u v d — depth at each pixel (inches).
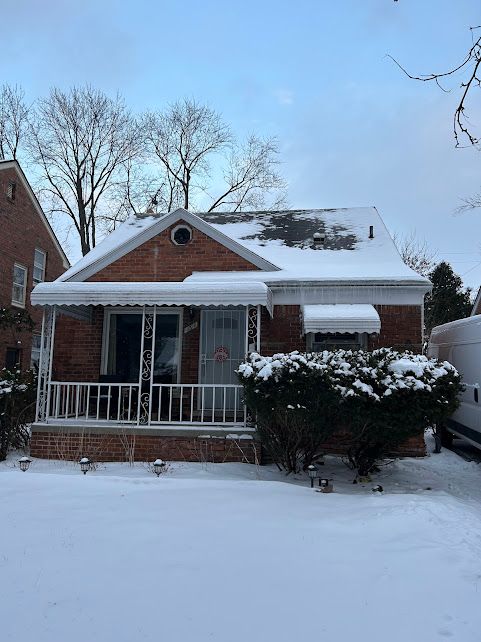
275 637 120.3
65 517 207.5
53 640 117.5
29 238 815.7
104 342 454.9
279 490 260.5
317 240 510.6
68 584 146.4
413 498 253.8
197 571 157.0
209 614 130.7
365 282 411.8
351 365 306.2
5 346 738.2
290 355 312.8
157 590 143.6
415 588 147.4
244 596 141.1
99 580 149.4
